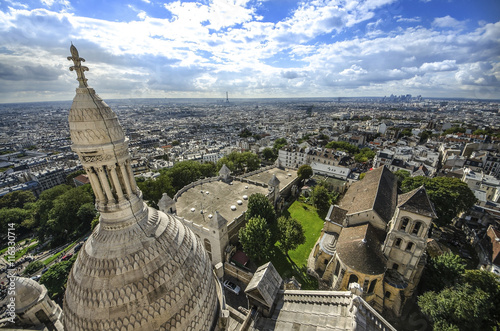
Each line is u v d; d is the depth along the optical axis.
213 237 53.62
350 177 107.88
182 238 20.97
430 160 126.44
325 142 198.12
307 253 62.38
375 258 42.78
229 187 84.06
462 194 70.81
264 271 26.41
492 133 190.50
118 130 17.53
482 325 41.22
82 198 96.69
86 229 91.44
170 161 169.00
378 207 54.03
